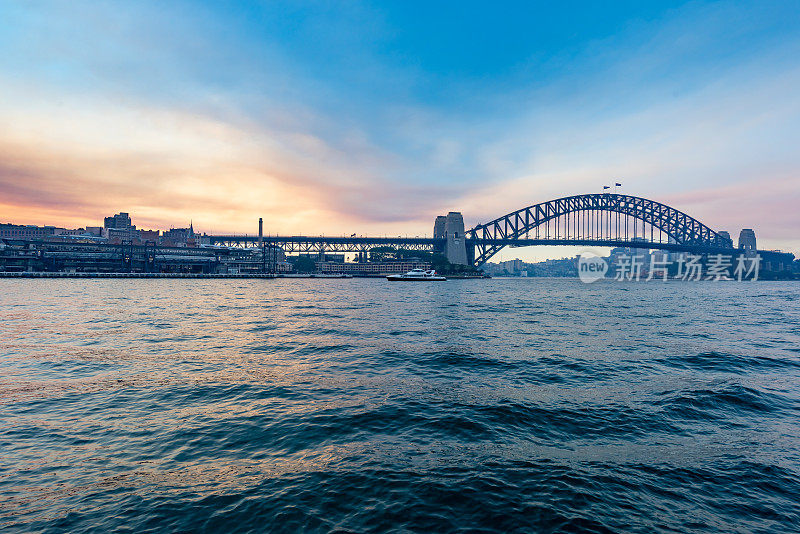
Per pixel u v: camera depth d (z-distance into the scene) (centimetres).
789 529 759
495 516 789
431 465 993
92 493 862
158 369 1938
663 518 787
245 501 835
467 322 4022
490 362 2148
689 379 1816
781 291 14475
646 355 2364
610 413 1359
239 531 745
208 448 1080
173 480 919
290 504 827
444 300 7775
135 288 12025
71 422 1247
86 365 2008
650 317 4694
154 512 796
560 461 1018
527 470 969
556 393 1590
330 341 2789
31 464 984
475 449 1084
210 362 2105
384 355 2312
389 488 888
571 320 4262
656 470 972
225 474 947
